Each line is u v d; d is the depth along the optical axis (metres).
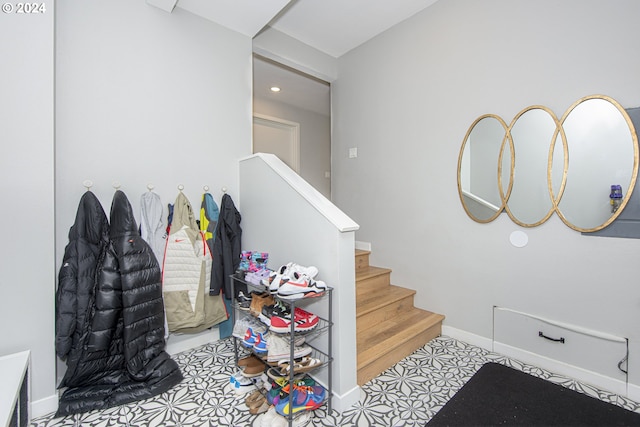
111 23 1.95
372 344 2.08
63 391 1.75
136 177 2.06
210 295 2.26
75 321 1.66
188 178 2.31
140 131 2.08
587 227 1.82
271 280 1.66
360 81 3.22
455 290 2.48
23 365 1.45
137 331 1.78
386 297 2.59
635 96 1.65
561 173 1.90
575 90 1.84
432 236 2.62
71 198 1.81
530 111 2.03
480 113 2.28
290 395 1.43
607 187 1.75
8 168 1.51
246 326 1.96
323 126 5.27
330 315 1.63
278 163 2.21
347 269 1.66
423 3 2.56
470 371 2.00
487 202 2.26
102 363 1.75
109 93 1.95
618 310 1.73
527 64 2.03
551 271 1.97
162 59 2.17
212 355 2.22
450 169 2.48
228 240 2.40
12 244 1.52
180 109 2.26
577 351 1.88
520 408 1.53
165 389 1.78
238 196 2.60
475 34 2.29
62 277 1.66
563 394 1.63
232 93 2.56
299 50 3.12
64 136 1.79
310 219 1.81
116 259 1.78
